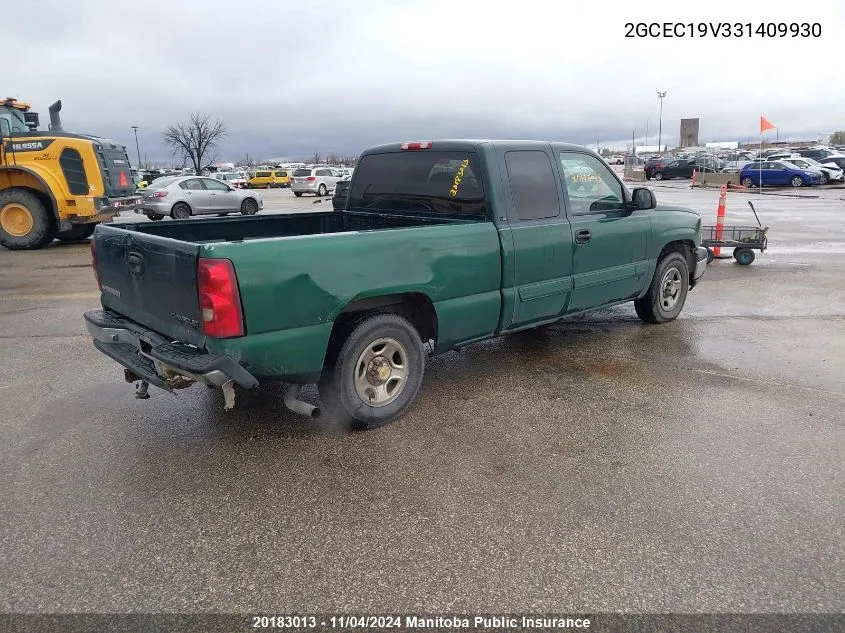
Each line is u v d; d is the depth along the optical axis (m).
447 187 5.00
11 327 7.02
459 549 2.97
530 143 5.07
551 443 4.05
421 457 3.88
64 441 4.13
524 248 4.87
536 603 2.63
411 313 4.58
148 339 3.86
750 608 2.59
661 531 3.10
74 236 15.55
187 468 3.76
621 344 6.17
